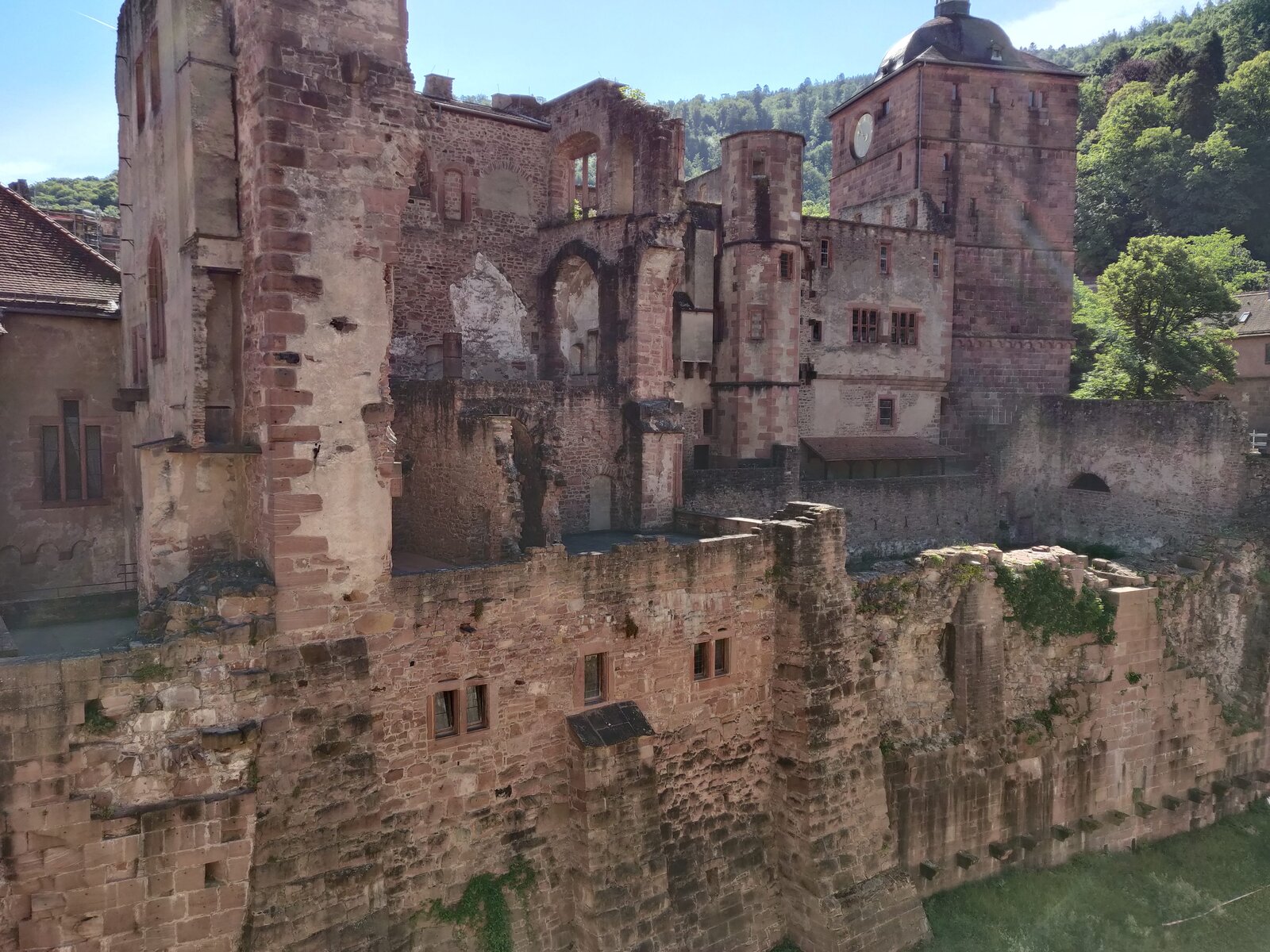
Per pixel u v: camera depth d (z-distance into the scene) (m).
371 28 14.74
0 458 19.95
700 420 37.53
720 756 20.34
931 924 21.45
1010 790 23.97
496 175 30.92
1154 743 26.78
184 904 13.57
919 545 38.16
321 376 14.59
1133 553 35.97
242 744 13.91
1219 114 68.00
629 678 18.81
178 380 16.14
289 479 14.38
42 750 12.55
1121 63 88.81
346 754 14.93
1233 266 56.41
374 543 15.30
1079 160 69.62
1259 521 31.73
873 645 22.31
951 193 44.31
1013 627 24.61
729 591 20.27
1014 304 45.66
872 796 21.16
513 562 17.19
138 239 18.95
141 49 17.88
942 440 43.97
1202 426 33.62
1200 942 22.02
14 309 19.83
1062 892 23.38
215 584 14.38
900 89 45.00
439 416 23.11
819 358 39.81
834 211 51.38
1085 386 44.31
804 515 21.34
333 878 14.76
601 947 17.19
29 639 17.02
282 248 14.07
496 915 16.97
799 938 20.17
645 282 26.81
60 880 12.74
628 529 26.88
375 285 15.06
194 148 14.54
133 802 13.22
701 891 19.56
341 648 14.89
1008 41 46.66
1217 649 29.02
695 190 43.56
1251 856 26.50
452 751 16.59
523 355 31.91
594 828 17.53
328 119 14.37
